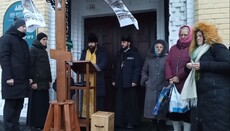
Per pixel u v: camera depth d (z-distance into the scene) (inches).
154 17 217.0
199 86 117.6
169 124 188.9
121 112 192.1
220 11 155.3
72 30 224.7
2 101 215.2
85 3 230.7
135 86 190.7
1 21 214.5
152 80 163.9
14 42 149.8
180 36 148.9
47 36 190.7
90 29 234.2
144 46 219.6
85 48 216.8
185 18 174.1
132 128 190.7
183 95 122.6
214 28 121.1
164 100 143.7
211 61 114.9
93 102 183.3
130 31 224.1
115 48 227.8
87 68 169.0
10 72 145.9
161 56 165.3
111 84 225.3
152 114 160.6
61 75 124.1
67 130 119.6
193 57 122.6
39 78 173.2
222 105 111.5
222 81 113.0
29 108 174.4
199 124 119.0
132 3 216.2
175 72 145.3
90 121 173.3
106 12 223.9
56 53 123.3
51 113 123.0
